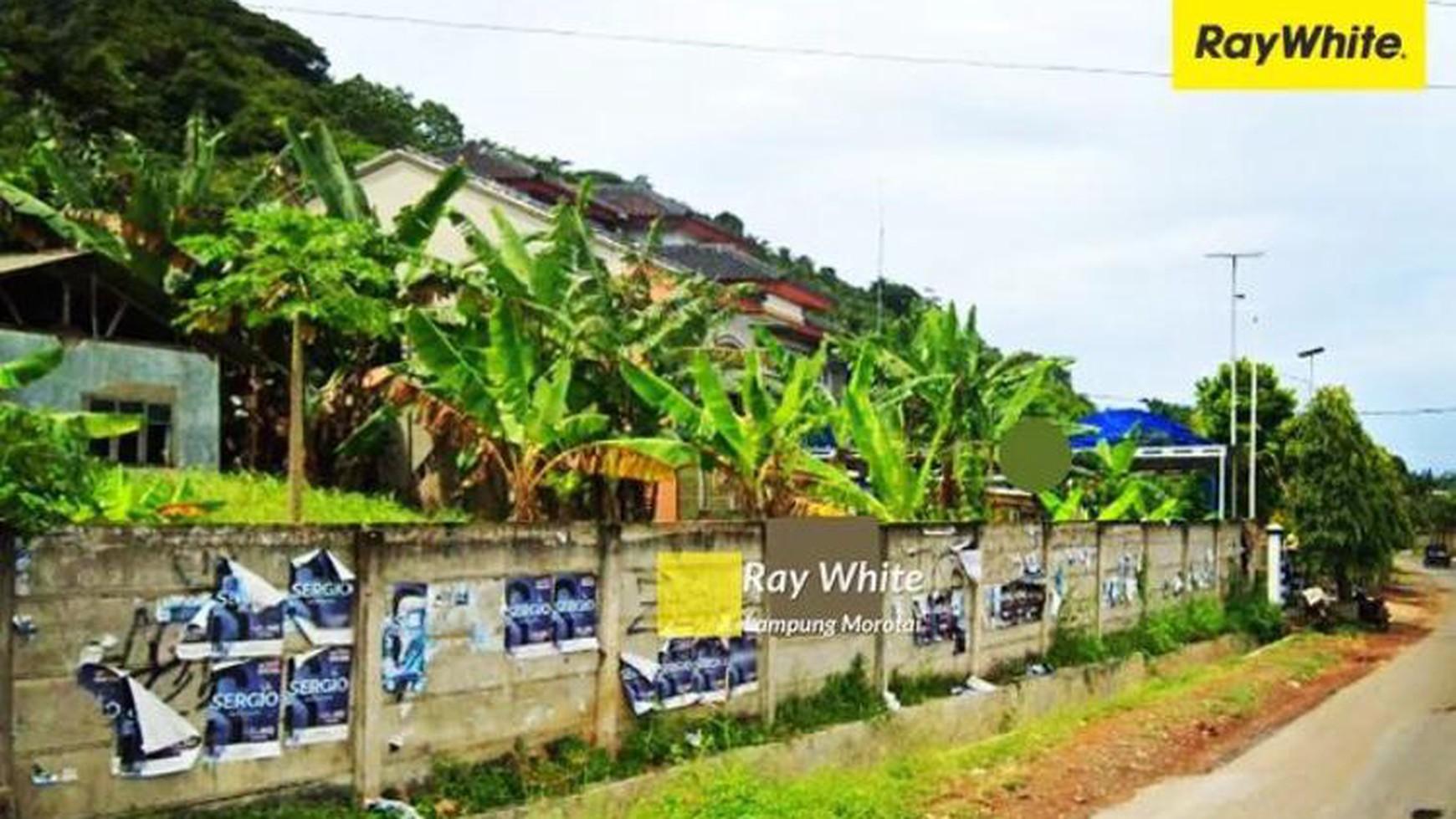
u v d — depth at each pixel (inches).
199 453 907.4
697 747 457.4
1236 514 1512.1
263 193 1071.0
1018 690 657.6
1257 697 771.4
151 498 497.0
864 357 733.3
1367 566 1289.4
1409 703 776.3
